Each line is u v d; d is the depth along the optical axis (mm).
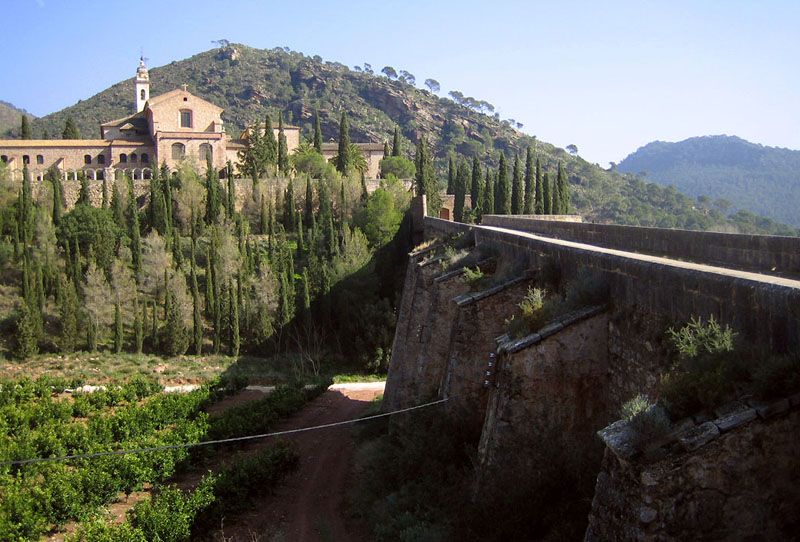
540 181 88688
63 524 22734
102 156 107625
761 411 7086
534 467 12828
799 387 7105
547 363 12969
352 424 34844
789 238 12758
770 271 12906
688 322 9945
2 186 86688
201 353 64188
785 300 7785
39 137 189875
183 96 111375
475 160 91938
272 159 106125
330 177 97312
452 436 18219
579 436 12914
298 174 102125
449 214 94312
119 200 83688
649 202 170625
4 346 59875
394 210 84750
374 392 49250
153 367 58844
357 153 118000
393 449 21641
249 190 95562
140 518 20312
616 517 7457
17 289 68812
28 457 28281
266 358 64312
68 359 59188
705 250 15664
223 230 80000
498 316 18266
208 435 31359
